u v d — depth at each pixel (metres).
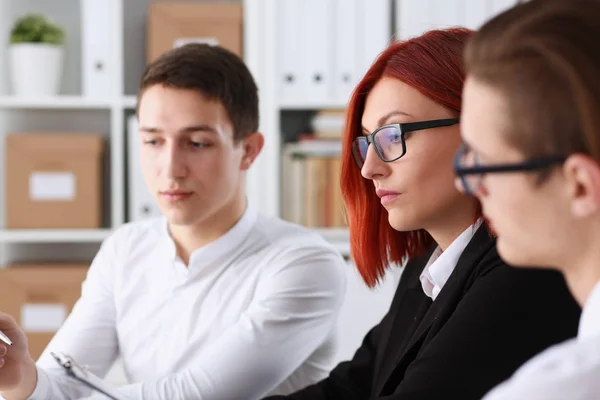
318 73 2.94
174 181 1.53
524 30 0.63
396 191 1.13
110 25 2.98
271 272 1.55
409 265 1.40
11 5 3.24
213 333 1.57
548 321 0.94
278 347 1.48
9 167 2.96
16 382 1.39
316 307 1.53
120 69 3.00
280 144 3.02
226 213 1.58
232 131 1.56
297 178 2.98
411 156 1.11
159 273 1.63
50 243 3.32
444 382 0.96
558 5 0.63
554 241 0.63
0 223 3.10
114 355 1.70
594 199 0.60
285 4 2.93
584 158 0.60
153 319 1.62
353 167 1.32
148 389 1.41
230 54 1.61
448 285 1.11
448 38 1.13
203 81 1.52
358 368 1.45
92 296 1.70
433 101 1.11
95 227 2.99
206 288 1.58
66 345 1.63
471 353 0.96
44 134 3.04
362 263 1.40
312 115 3.27
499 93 0.63
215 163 1.54
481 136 0.64
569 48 0.60
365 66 2.94
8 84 3.21
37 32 3.05
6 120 3.25
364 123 1.19
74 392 1.51
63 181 2.97
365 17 2.93
